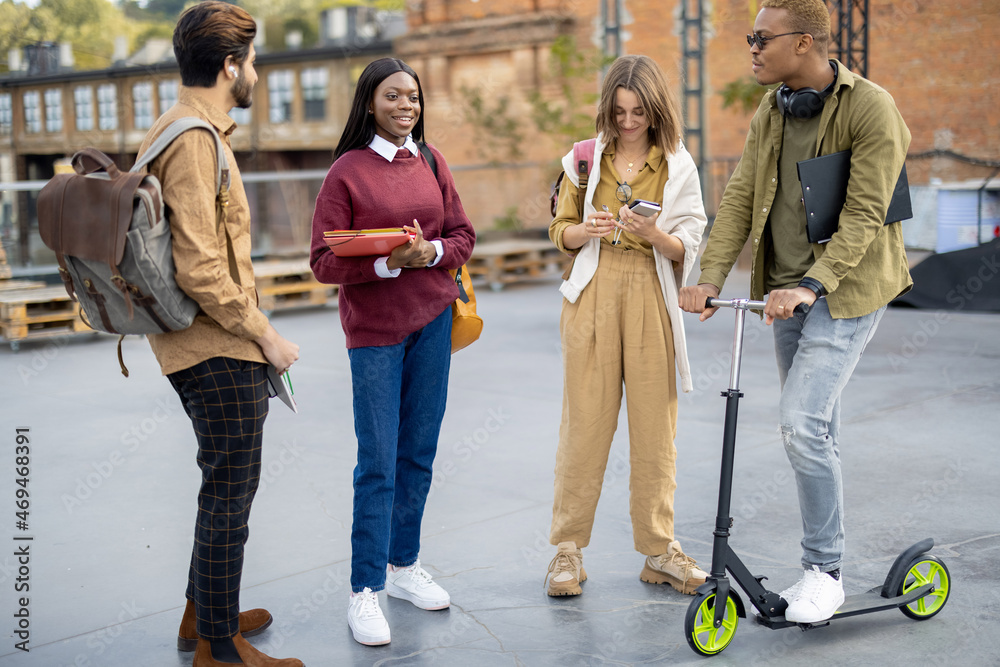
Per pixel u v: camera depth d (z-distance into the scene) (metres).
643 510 2.91
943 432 4.61
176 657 2.50
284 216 24.84
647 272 2.84
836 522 2.55
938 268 8.70
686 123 16.28
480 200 18.41
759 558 3.11
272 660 2.39
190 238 2.07
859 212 2.43
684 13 15.77
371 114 2.66
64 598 2.88
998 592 2.79
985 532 3.27
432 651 2.53
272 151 25.00
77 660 2.47
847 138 2.49
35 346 7.99
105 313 2.14
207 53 2.16
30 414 5.52
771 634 2.59
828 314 2.53
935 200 12.38
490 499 3.83
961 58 13.62
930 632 2.56
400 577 2.87
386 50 23.20
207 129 2.11
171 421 5.31
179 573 3.09
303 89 24.42
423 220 2.71
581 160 2.88
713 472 4.10
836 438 2.69
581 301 2.89
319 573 3.08
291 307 10.05
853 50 11.64
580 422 2.89
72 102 27.92
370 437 2.62
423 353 2.74
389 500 2.65
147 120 27.05
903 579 2.59
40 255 12.85
